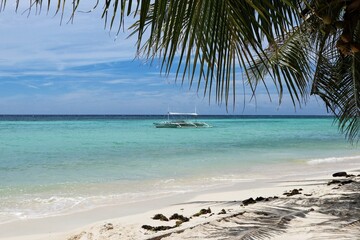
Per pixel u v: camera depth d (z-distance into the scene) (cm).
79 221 736
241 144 3028
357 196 755
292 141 3388
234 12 196
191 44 188
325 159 1884
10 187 1123
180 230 542
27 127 6769
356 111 643
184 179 1275
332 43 528
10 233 654
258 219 588
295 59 509
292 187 1046
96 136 4194
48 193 1027
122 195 991
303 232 507
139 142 3275
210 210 717
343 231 505
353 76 596
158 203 880
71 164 1745
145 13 167
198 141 3400
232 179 1266
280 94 320
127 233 587
